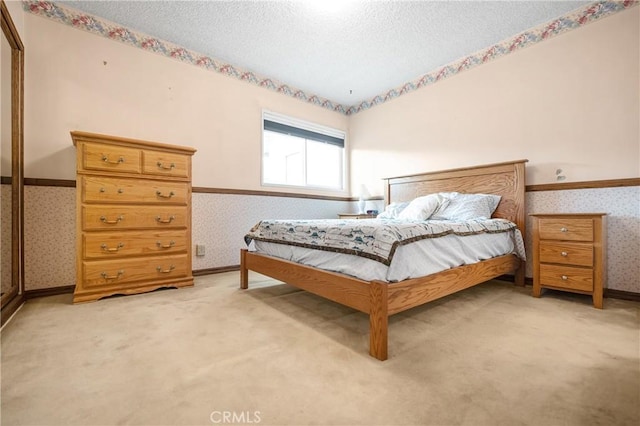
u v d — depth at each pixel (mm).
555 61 2580
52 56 2420
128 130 2750
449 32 2752
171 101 2982
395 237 1477
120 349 1426
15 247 2121
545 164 2639
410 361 1318
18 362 1296
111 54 2670
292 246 2125
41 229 2328
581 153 2449
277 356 1364
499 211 2820
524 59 2758
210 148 3229
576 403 1018
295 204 3939
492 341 1520
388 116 4012
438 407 1006
